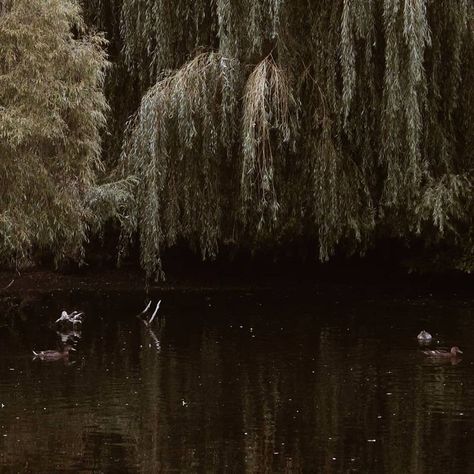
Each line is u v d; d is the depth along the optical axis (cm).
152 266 1791
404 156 1694
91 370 1334
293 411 1125
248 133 1664
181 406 1146
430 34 1662
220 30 1688
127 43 1803
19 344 1530
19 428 1059
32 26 1533
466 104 1762
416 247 2088
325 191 1739
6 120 1487
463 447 992
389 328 1631
